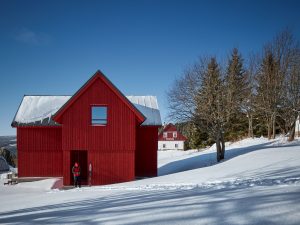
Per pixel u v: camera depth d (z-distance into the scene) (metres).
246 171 18.23
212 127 28.50
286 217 6.39
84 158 25.94
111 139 22.56
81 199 13.26
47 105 28.14
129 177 22.45
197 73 28.94
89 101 22.53
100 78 22.58
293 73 32.84
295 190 9.54
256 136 50.75
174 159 42.62
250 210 7.14
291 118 34.81
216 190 11.66
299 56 34.00
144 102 29.73
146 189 15.27
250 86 35.25
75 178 21.19
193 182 16.56
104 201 11.61
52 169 25.98
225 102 28.39
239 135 53.06
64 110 22.28
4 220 9.05
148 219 7.10
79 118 22.45
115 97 22.70
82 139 22.39
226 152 34.06
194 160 35.03
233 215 6.83
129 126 22.72
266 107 39.38
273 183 12.76
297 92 32.53
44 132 26.16
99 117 22.64
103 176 22.39
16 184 24.77
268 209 7.11
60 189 20.78
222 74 29.12
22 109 27.39
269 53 37.81
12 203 14.85
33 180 25.62
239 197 9.05
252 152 27.03
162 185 16.52
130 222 6.97
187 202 8.95
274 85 36.41
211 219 6.64
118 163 22.55
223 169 20.64
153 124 26.03
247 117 51.94
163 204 9.02
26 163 25.86
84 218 7.96
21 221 8.48
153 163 26.31
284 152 23.67
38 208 11.59
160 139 80.56
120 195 13.27
